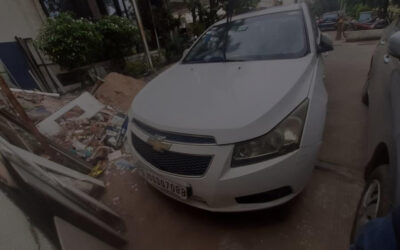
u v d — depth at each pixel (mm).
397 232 560
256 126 1179
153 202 1786
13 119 2145
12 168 854
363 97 2902
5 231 723
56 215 976
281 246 1333
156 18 7980
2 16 4805
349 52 6141
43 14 5359
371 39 7816
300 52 1865
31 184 917
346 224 1409
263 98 1322
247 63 1912
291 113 1271
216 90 1551
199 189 1267
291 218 1490
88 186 1805
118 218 1626
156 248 1427
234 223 1513
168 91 1751
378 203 1091
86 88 5609
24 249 759
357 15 17250
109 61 6207
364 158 1965
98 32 5285
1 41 4871
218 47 2307
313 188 1702
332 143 2232
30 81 5066
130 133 1721
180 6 10758
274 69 1672
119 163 2312
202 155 1218
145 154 1486
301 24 2098
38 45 4660
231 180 1185
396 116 1090
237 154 1190
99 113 3172
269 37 2111
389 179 1022
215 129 1194
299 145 1230
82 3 6121
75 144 2568
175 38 8312
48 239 852
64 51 4684
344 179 1757
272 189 1233
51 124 2750
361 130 2377
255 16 2455
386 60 1614
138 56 7289
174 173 1317
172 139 1313
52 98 3762
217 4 8945
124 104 3689
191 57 2457
